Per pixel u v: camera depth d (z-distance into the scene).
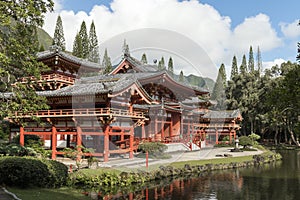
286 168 27.28
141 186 17.38
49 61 29.30
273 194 16.61
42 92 24.17
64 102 23.31
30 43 14.84
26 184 12.93
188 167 22.62
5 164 12.80
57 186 14.66
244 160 29.36
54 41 53.16
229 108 60.22
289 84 11.71
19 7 13.33
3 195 10.99
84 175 16.39
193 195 15.95
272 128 59.81
